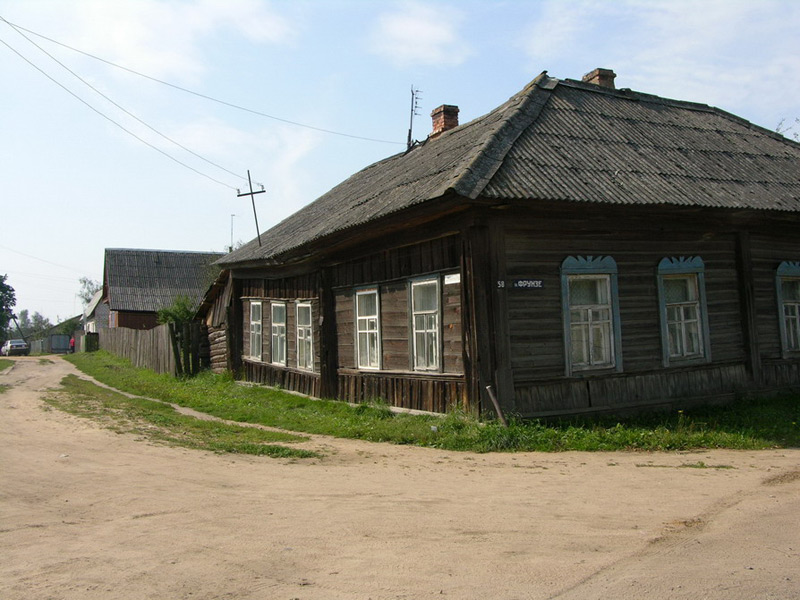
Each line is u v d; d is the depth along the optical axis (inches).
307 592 154.3
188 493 256.1
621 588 154.6
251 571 168.2
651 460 333.7
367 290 532.1
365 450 370.0
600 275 449.1
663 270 471.5
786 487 265.7
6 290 2834.6
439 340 441.7
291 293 684.7
